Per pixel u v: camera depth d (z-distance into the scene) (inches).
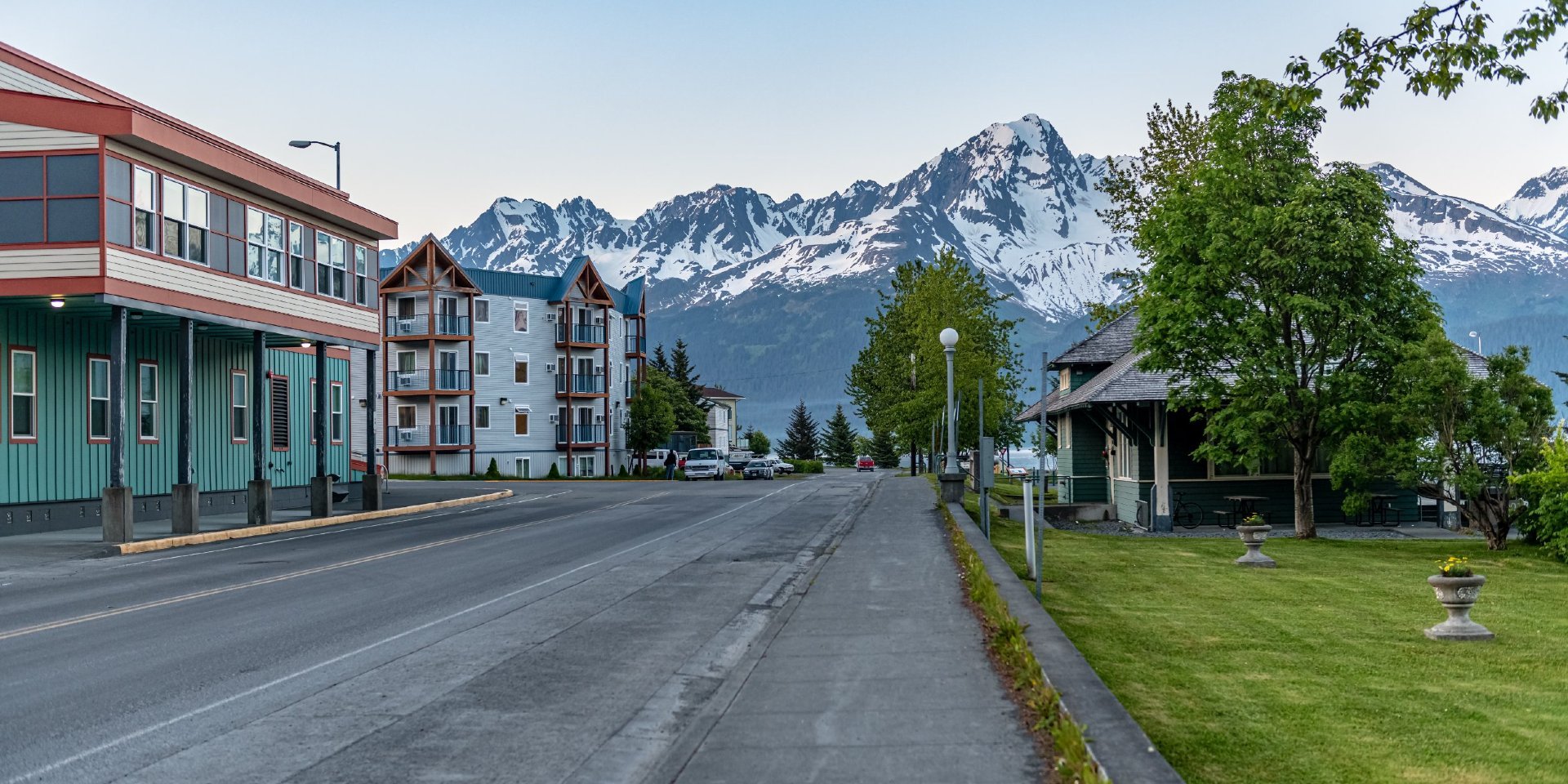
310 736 300.7
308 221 1230.9
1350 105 512.4
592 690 354.9
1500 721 346.6
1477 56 483.5
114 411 888.3
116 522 872.3
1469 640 495.8
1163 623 537.6
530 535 970.1
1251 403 1032.8
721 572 667.4
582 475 2962.6
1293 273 1023.0
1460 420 927.0
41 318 996.6
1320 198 1029.8
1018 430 2829.7
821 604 512.4
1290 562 841.5
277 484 1381.6
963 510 1041.5
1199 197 1086.4
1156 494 1268.5
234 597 575.2
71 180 898.7
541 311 2933.1
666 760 267.7
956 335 1116.5
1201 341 1064.2
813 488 1856.5
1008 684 337.1
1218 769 292.8
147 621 494.6
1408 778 286.4
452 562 746.2
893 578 604.7
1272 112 526.6
